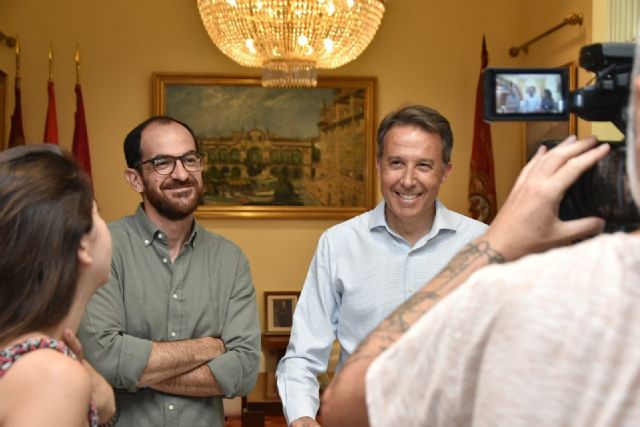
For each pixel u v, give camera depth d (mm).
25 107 5539
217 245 2633
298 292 5777
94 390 1435
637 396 525
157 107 5641
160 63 5695
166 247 2496
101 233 1344
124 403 2379
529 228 750
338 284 2580
